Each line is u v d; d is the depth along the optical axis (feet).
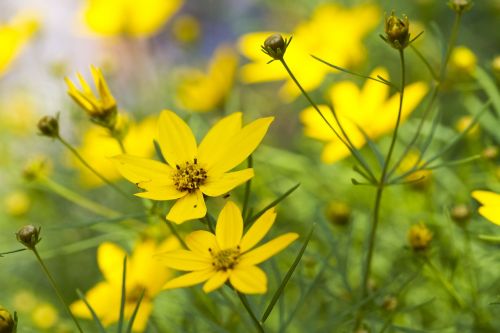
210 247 1.23
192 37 2.66
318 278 1.49
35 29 2.22
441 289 1.69
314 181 2.10
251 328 1.57
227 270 1.21
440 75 1.41
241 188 2.06
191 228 1.72
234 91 2.23
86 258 2.41
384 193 1.89
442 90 1.79
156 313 1.74
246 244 1.22
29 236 1.30
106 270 1.61
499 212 1.25
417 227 1.48
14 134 2.73
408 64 2.45
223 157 1.31
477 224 1.67
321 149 2.23
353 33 2.03
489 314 1.58
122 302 1.29
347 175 2.00
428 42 2.32
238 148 1.30
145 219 1.84
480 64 2.47
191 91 2.16
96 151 2.17
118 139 1.48
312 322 1.60
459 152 2.05
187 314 1.64
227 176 1.29
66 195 1.78
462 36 2.55
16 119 2.76
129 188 2.35
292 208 2.04
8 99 2.86
